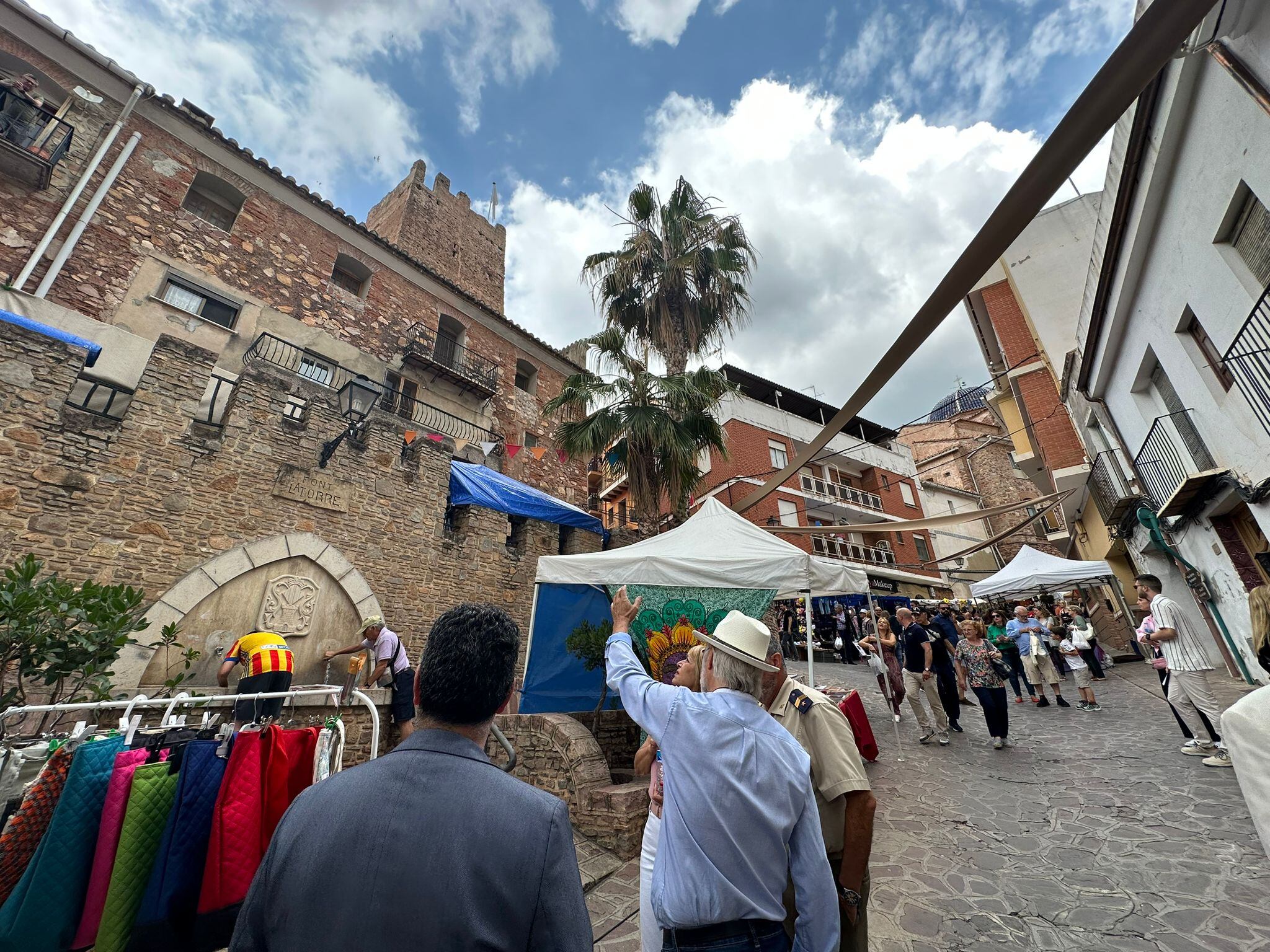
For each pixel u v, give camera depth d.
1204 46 4.50
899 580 23.59
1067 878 3.26
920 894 3.21
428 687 1.29
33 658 3.64
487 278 20.02
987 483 30.48
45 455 5.49
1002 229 2.54
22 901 1.93
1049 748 6.22
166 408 6.37
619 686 2.00
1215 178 5.33
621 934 3.07
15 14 8.95
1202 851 3.42
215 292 10.30
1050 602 17.30
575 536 11.19
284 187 11.89
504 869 1.04
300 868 1.03
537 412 16.23
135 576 5.80
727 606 5.88
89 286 8.78
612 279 11.92
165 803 2.26
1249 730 1.26
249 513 6.78
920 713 6.84
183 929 2.16
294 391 7.67
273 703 4.34
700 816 1.56
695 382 11.03
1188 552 9.05
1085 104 2.15
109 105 9.87
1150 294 7.27
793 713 2.22
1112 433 10.36
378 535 8.11
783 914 1.54
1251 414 6.07
